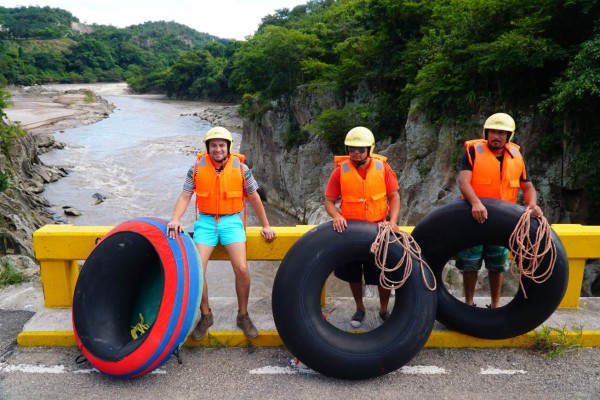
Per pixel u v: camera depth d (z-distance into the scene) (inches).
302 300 137.1
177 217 147.0
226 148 149.3
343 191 148.9
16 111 2409.0
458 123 624.4
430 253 148.6
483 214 140.6
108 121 2279.8
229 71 3147.1
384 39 909.8
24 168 1105.4
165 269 136.9
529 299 147.4
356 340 139.8
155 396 138.0
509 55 526.3
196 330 159.0
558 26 545.6
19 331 171.2
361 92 986.7
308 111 1064.8
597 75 432.5
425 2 844.6
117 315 146.3
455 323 156.4
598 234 167.5
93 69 5152.6
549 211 537.3
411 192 701.9
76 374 147.9
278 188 1153.4
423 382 143.6
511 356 156.0
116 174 1250.0
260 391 140.1
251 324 161.0
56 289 177.5
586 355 156.6
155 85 4055.1
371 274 152.4
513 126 145.3
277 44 1200.2
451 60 630.5
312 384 143.1
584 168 486.3
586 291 458.3
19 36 5841.5
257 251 171.0
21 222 754.8
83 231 170.1
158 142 1689.2
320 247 138.4
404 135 836.6
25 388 141.5
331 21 1391.5
